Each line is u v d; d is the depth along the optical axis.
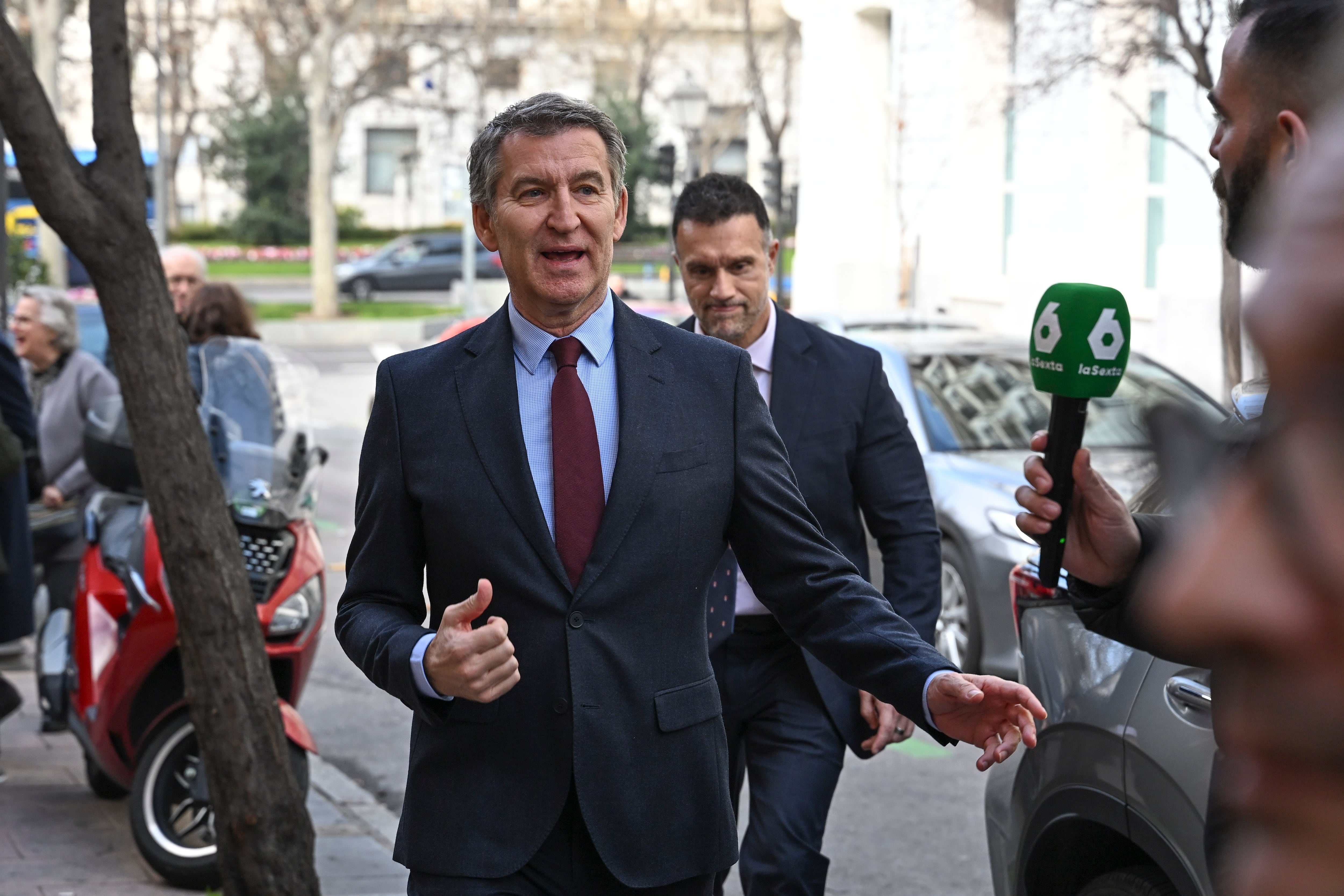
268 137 49.06
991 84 16.67
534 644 2.41
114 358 3.67
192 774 4.68
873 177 22.12
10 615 5.79
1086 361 1.96
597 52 46.03
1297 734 0.44
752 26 34.50
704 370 2.57
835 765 3.46
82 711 4.74
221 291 5.78
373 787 6.04
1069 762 3.06
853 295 20.91
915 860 5.20
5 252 8.95
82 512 6.37
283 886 3.70
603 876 2.43
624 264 46.62
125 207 3.62
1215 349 12.85
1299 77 1.52
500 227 2.52
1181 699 2.77
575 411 2.50
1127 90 13.90
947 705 2.23
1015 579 3.43
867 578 3.63
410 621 2.49
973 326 9.49
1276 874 0.45
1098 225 14.68
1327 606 0.44
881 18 21.97
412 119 52.03
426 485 2.48
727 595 3.42
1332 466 0.43
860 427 3.60
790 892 3.30
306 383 5.22
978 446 7.64
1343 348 0.43
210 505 3.68
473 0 38.03
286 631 4.74
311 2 33.38
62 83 35.34
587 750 2.38
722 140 38.31
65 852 4.94
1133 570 2.05
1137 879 2.91
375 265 39.66
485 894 2.38
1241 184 1.61
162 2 36.50
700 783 2.46
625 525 2.43
